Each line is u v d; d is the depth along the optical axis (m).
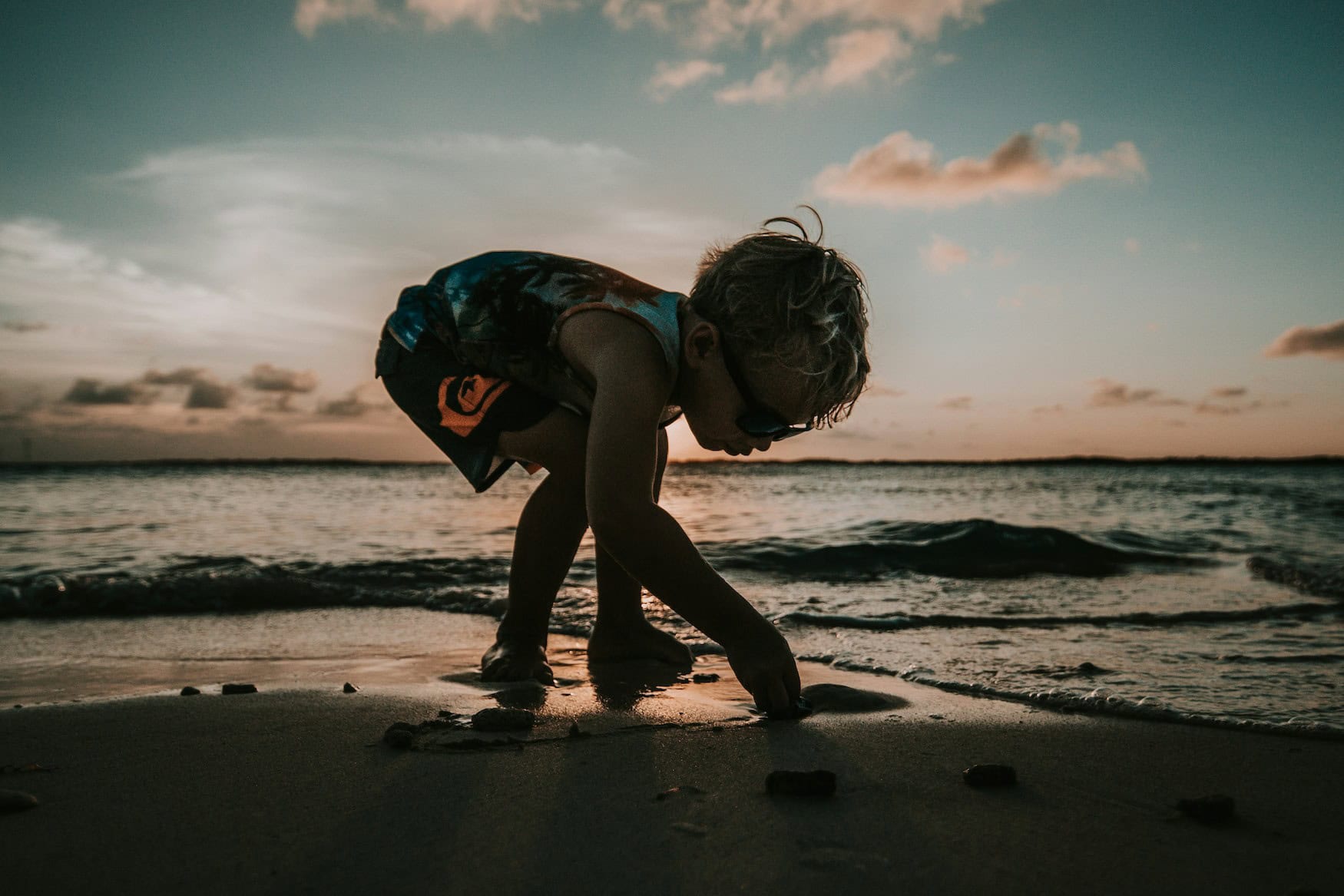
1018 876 0.97
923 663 2.46
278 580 4.28
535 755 1.46
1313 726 1.68
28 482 27.36
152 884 0.95
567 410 2.04
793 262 1.56
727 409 1.65
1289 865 1.02
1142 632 3.05
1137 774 1.38
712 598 1.66
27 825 1.12
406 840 1.07
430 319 2.12
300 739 1.55
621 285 1.80
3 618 3.75
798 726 1.68
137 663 2.72
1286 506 12.26
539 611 2.29
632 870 0.98
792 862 1.00
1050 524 8.91
